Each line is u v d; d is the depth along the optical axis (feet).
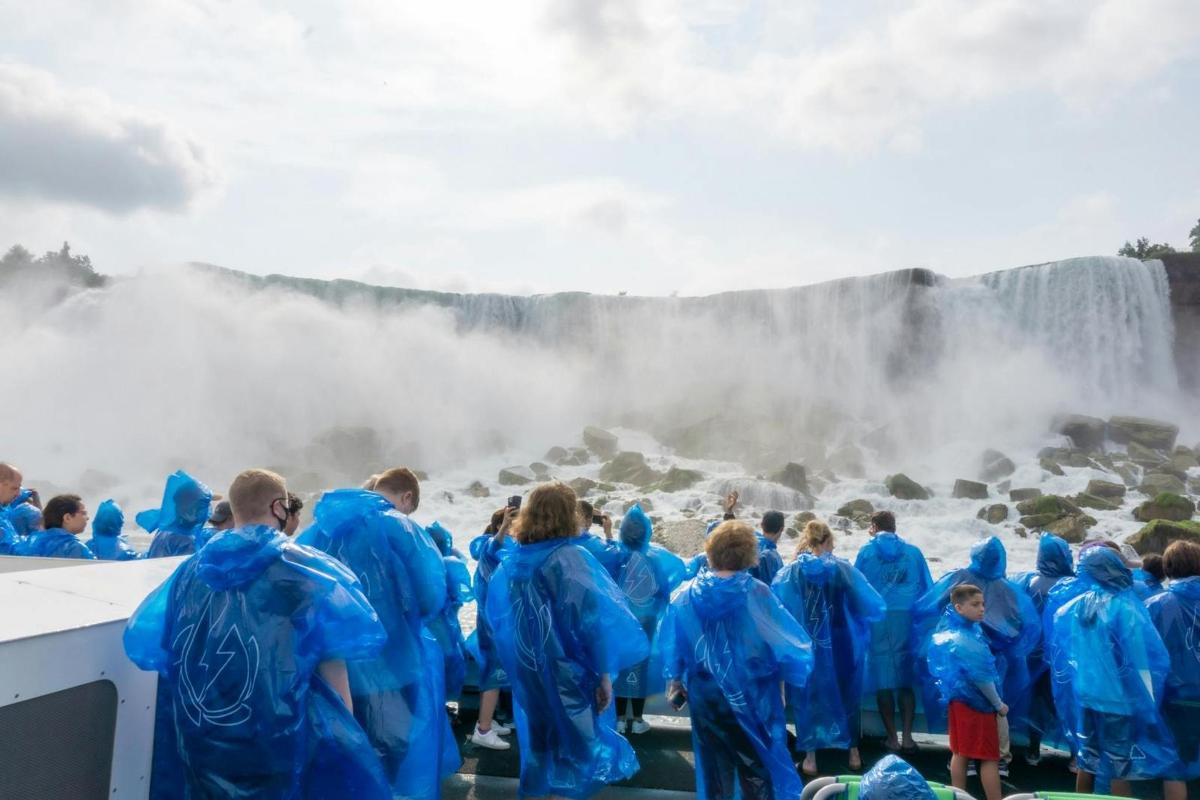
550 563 12.25
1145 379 94.73
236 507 8.94
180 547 17.19
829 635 16.74
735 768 12.57
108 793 8.57
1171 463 79.56
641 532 19.03
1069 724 15.20
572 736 12.03
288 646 8.38
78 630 8.20
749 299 106.52
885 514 19.60
